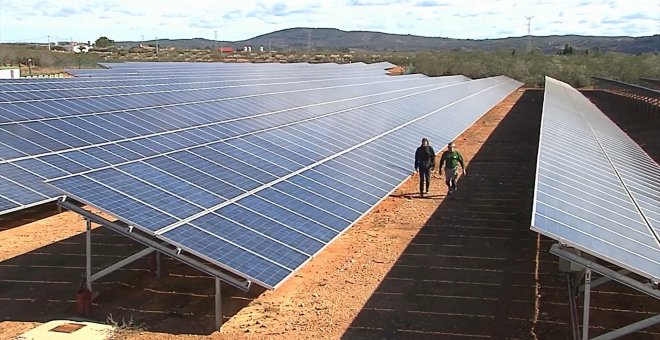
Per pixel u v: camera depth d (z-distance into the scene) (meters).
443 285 17.61
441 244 21.38
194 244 12.97
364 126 30.52
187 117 25.55
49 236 22.17
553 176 15.63
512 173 33.75
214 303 16.09
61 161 17.80
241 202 15.69
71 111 23.72
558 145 21.22
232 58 170.88
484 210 25.92
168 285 17.34
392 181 21.72
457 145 43.84
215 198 15.54
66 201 14.23
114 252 20.44
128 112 24.86
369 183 20.55
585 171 18.00
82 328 14.25
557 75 114.81
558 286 17.58
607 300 16.47
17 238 21.94
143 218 13.41
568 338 14.35
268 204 16.05
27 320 14.97
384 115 35.38
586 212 13.32
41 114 22.48
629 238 12.59
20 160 17.62
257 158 20.20
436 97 51.34
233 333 14.23
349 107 36.38
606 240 11.91
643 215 14.91
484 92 66.31
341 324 14.90
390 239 21.88
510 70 120.06
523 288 17.45
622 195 16.48
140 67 67.81
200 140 21.59
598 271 11.78
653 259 11.74
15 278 17.92
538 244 21.44
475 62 127.31
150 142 20.53
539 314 15.69
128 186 14.88
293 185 18.08
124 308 15.73
